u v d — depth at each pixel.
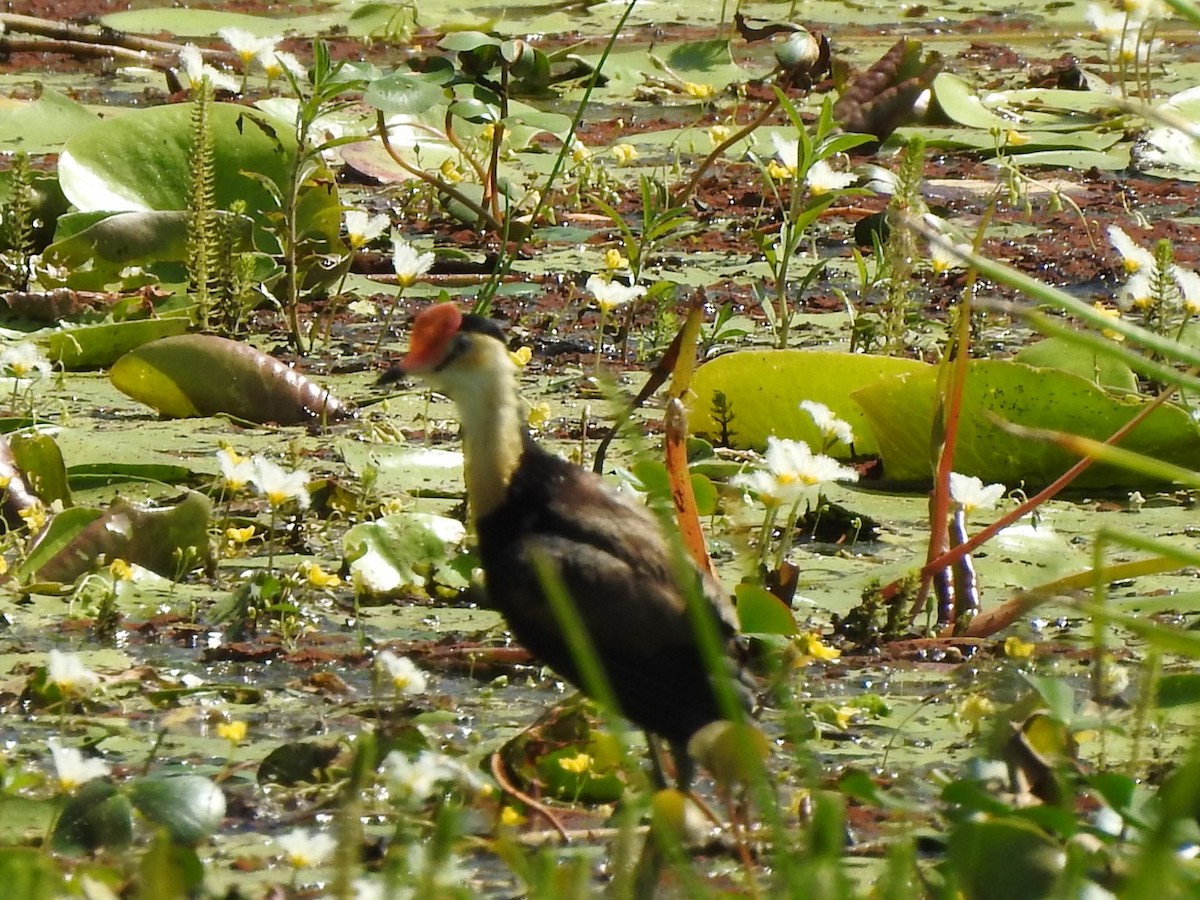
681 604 7.68
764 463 11.16
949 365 10.91
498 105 18.14
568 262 15.94
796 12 25.03
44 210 15.86
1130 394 11.29
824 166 13.61
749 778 6.96
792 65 20.56
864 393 11.23
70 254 14.67
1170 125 6.40
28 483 10.62
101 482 10.95
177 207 15.77
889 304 13.02
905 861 5.75
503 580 8.04
